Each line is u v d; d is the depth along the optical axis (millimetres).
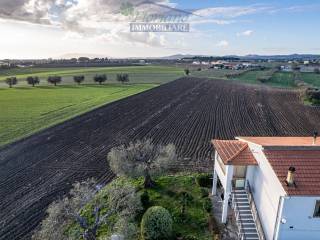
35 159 32375
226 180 19094
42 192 25062
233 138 40125
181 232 18891
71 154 33812
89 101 65625
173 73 132750
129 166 23953
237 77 115875
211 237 18422
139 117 51219
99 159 32250
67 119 49750
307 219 15594
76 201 19219
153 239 17703
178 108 58344
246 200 20125
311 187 15266
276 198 15977
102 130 43469
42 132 42469
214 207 21578
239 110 57500
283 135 42531
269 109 58656
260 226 17922
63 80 108312
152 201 22234
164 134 41312
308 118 52375
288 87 89125
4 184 26625
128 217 18781
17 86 92250
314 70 140625
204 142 37781
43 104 62125
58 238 16656
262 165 17969
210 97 70688
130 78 112688
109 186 24594
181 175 26938
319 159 17250
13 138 39594
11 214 21922
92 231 17812
